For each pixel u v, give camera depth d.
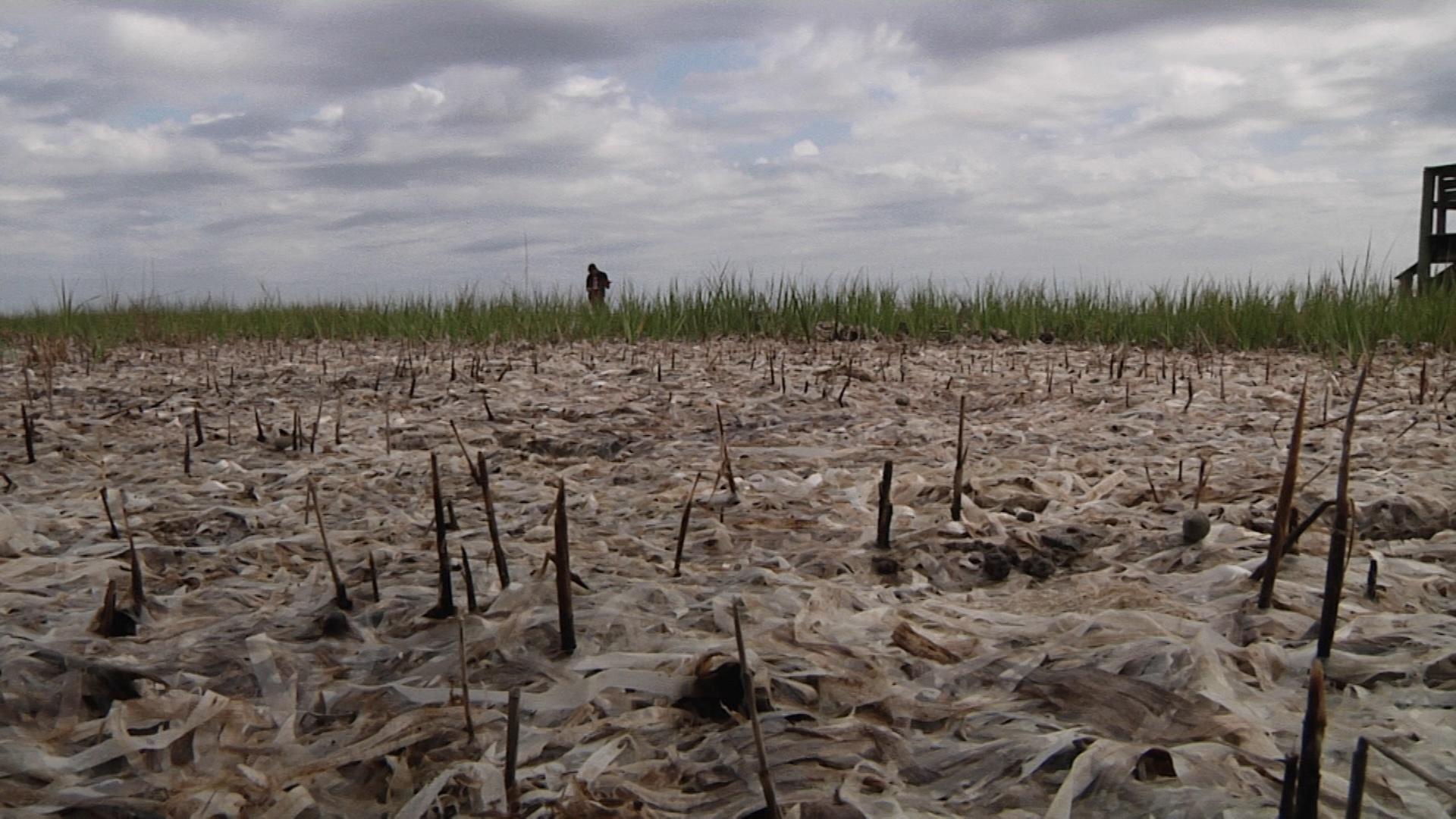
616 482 4.18
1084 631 2.29
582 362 9.11
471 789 1.74
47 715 2.05
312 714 2.10
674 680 2.05
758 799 1.67
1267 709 1.93
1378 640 2.20
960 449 3.24
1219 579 2.63
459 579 2.80
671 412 6.25
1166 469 4.14
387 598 2.64
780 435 5.43
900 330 11.81
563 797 1.68
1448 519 3.27
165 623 2.57
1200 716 1.85
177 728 1.99
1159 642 2.13
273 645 2.35
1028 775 1.70
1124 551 3.02
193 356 10.41
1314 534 3.06
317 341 12.38
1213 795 1.59
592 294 14.42
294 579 2.90
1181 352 9.89
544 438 5.27
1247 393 6.54
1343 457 2.05
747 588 2.66
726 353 10.03
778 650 2.20
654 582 2.70
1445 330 9.52
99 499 3.89
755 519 3.41
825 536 3.24
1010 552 2.98
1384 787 1.62
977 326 11.88
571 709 2.01
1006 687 2.05
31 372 8.60
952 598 2.67
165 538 3.39
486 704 2.03
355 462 4.62
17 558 3.07
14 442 5.11
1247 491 3.62
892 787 1.70
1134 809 1.59
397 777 1.80
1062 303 12.20
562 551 2.23
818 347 10.65
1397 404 5.91
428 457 4.74
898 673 2.13
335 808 1.77
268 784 1.82
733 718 1.94
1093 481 3.98
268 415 6.25
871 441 5.12
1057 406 6.28
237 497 3.96
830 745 1.81
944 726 1.91
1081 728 1.86
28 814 1.71
